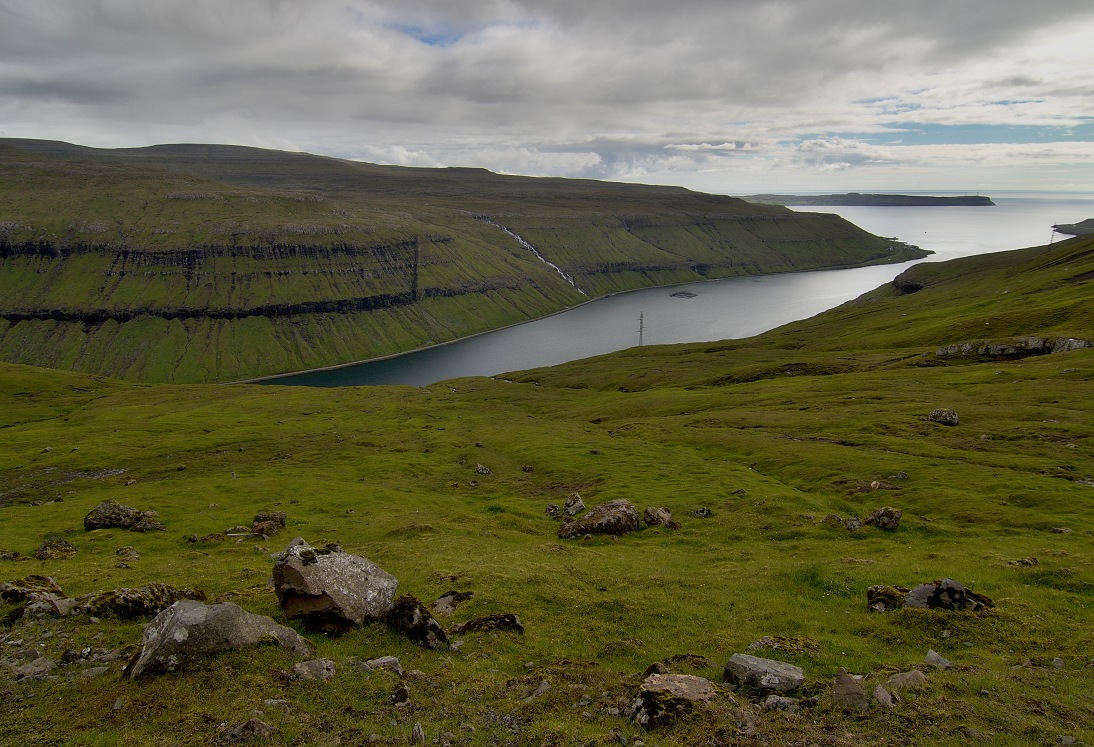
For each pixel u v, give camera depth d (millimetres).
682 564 40438
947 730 17078
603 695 20406
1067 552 36688
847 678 19531
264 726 17078
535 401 158375
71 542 48844
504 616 27688
